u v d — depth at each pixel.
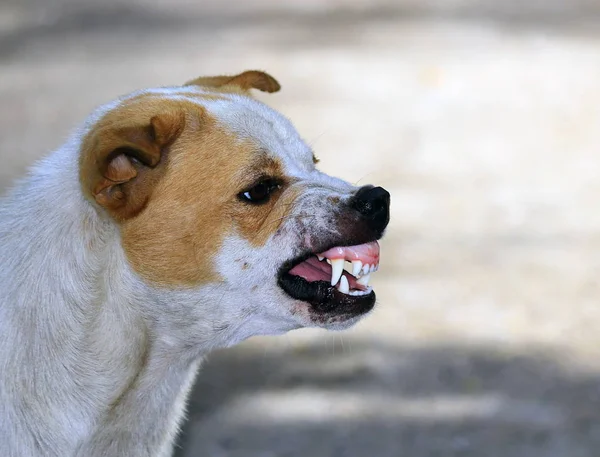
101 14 32.28
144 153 5.48
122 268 5.70
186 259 5.71
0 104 21.02
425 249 13.38
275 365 10.59
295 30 29.28
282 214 5.93
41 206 5.75
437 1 33.66
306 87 22.41
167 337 5.88
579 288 12.12
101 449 5.82
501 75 23.34
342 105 20.92
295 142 6.31
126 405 5.84
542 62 24.48
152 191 5.65
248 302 5.92
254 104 6.31
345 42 27.38
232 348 11.02
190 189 5.72
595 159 17.30
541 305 11.69
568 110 20.42
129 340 5.76
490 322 11.32
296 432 9.22
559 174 16.50
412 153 17.66
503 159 17.34
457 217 14.55
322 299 5.94
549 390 9.91
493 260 12.99
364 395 9.91
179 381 6.10
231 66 23.97
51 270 5.61
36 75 23.81
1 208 5.93
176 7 33.72
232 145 5.89
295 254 5.89
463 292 12.07
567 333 11.02
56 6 33.56
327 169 16.58
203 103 6.06
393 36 28.09
